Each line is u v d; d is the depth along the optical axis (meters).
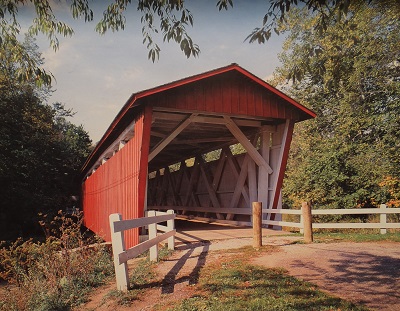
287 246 6.73
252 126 10.54
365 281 4.13
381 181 11.98
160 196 20.62
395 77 13.86
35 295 4.96
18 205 18.92
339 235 8.23
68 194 27.17
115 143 11.79
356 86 14.80
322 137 18.03
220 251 6.47
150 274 5.03
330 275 4.45
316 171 13.84
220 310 3.33
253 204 6.82
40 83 5.13
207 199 14.08
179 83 8.09
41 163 21.70
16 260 6.53
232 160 11.98
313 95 18.45
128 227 4.62
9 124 20.84
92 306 4.22
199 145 13.82
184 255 6.32
